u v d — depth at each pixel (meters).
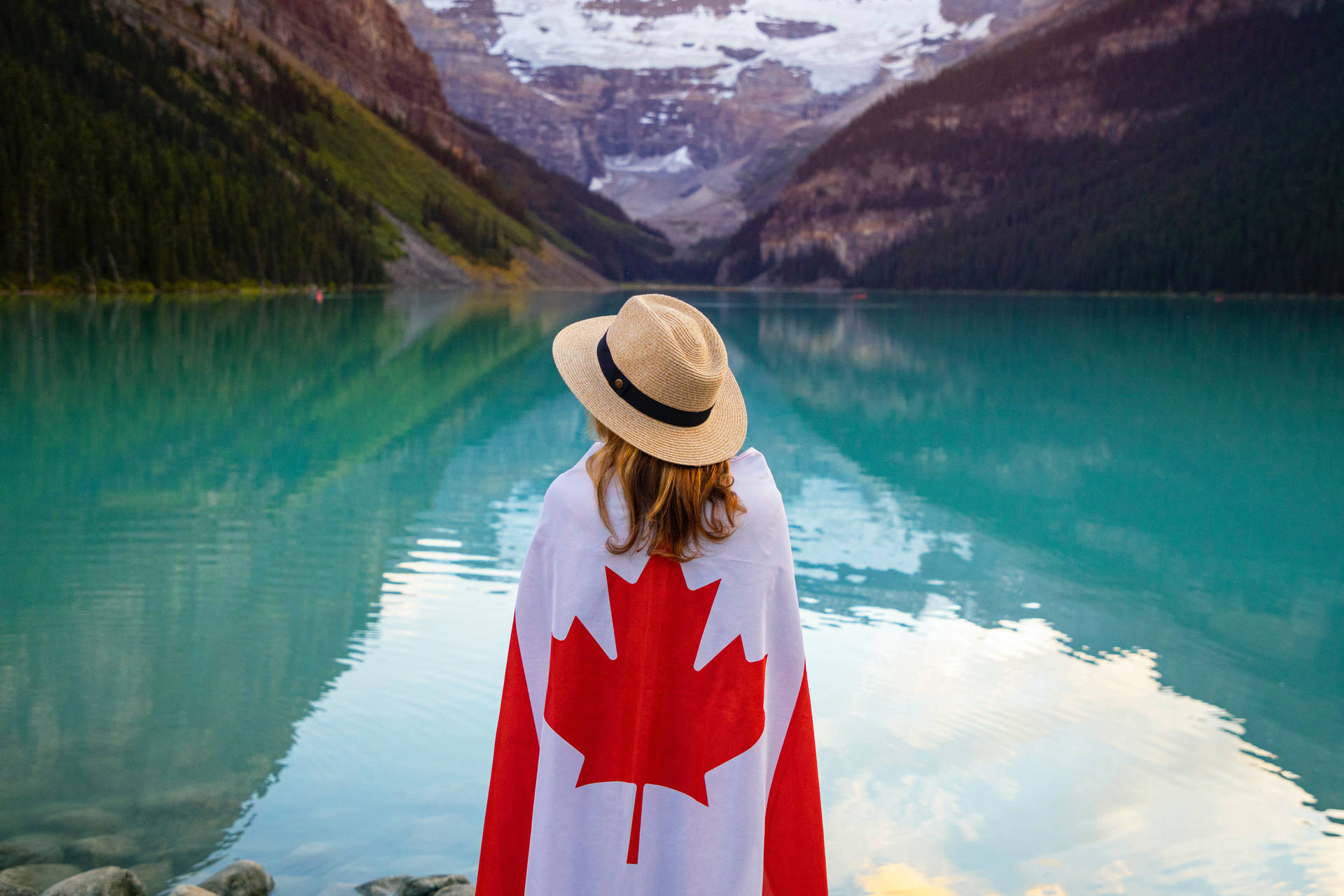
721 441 1.47
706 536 1.44
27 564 6.68
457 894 2.80
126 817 3.30
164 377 18.64
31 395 15.74
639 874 1.47
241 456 11.27
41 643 5.06
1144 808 3.57
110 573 6.47
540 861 1.49
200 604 5.80
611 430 1.45
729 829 1.46
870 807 3.54
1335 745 4.20
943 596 6.55
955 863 3.16
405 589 6.16
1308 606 6.62
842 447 13.34
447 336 32.84
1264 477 11.88
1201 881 3.08
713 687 1.47
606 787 1.48
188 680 4.59
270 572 6.54
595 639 1.47
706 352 1.44
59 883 2.67
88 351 23.20
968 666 5.14
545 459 11.41
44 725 4.04
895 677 4.93
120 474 10.06
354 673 4.67
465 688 4.49
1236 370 24.94
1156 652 5.50
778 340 36.16
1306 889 3.03
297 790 3.52
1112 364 26.66
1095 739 4.19
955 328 45.59
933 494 10.31
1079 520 9.33
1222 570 7.58
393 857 3.11
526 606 1.54
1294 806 3.62
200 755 3.78
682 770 1.47
